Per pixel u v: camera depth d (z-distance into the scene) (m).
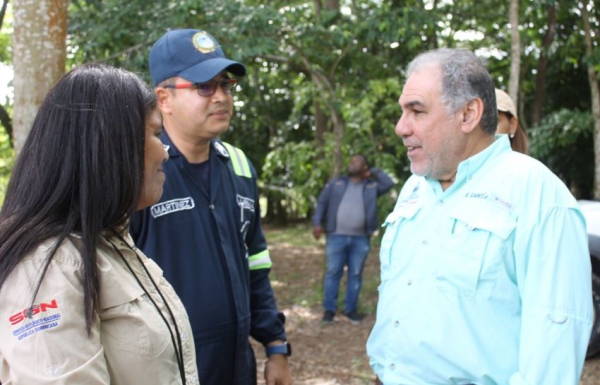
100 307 1.29
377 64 8.39
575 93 12.10
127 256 1.43
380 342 1.98
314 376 4.93
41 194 1.27
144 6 6.93
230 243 2.34
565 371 1.61
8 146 8.87
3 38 9.67
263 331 2.59
